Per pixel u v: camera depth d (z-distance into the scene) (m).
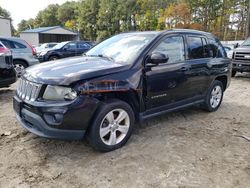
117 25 60.91
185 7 50.47
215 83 5.50
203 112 5.62
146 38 4.26
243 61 9.91
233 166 3.33
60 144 3.84
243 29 47.81
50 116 3.17
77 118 3.21
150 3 57.88
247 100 6.80
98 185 2.88
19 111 3.54
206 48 5.20
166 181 2.97
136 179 3.00
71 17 80.56
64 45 16.27
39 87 3.27
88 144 3.84
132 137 4.14
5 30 27.02
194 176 3.08
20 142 3.89
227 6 49.53
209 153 3.66
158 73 4.05
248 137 4.27
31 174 3.07
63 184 2.89
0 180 2.94
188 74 4.61
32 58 10.46
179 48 4.54
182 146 3.86
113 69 3.57
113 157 3.49
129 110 3.76
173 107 4.54
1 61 6.32
